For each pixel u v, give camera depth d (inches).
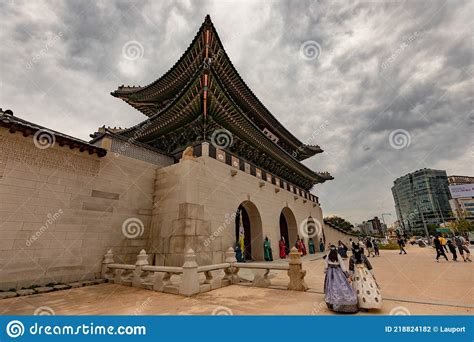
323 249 1127.6
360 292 218.7
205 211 506.6
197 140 629.6
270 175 852.0
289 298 272.5
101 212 442.3
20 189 352.2
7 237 328.8
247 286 352.2
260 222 703.1
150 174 550.3
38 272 347.6
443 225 2295.8
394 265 521.3
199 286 309.4
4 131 351.6
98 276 412.8
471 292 262.2
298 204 1029.8
